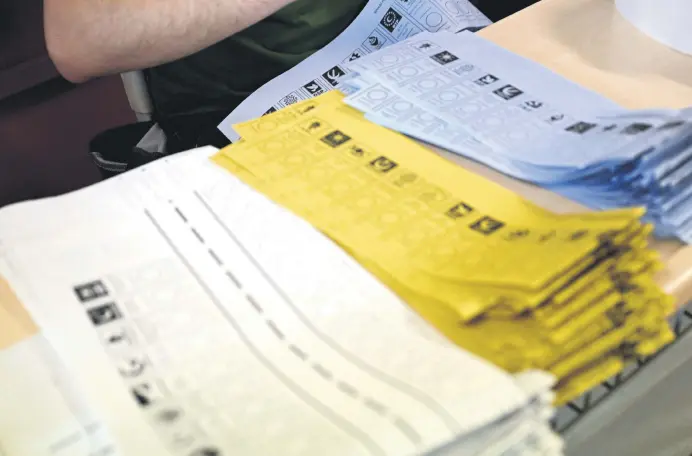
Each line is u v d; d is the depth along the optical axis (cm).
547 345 31
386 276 37
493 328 33
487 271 34
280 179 45
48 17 55
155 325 35
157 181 45
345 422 29
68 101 154
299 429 28
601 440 47
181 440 29
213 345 34
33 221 41
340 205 42
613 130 44
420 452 27
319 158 46
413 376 31
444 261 37
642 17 58
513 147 46
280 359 33
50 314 35
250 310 36
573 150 44
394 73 54
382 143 47
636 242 35
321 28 72
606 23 60
